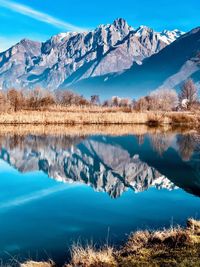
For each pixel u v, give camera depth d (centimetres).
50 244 1500
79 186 2670
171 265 1041
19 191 2491
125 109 10381
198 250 1128
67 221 1814
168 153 4197
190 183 2720
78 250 1275
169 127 7462
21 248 1455
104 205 2139
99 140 5388
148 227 1706
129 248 1258
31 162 3669
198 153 4159
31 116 7488
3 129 6353
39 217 1897
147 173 3123
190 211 1995
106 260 1139
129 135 6009
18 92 9812
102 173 3186
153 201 2225
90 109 10294
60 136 5709
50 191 2502
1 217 1881
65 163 3666
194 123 2712
